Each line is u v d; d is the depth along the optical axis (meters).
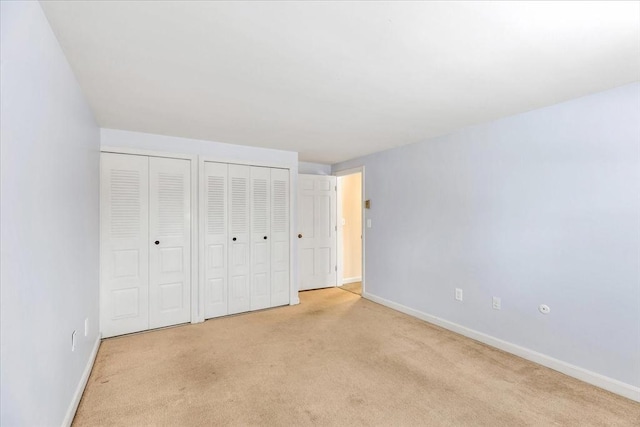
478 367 2.43
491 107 2.48
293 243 4.14
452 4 1.28
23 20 1.16
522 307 2.61
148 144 3.21
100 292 2.95
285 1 1.26
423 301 3.54
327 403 1.96
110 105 2.42
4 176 1.02
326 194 5.07
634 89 2.02
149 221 3.21
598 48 1.61
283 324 3.38
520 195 2.62
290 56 1.71
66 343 1.72
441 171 3.33
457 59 1.74
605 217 2.14
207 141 3.54
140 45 1.60
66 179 1.74
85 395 2.03
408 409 1.91
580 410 1.89
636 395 1.99
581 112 2.26
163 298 3.28
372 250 4.32
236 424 1.76
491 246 2.84
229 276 3.69
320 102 2.39
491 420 1.80
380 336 3.05
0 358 1.00
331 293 4.75
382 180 4.14
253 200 3.85
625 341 2.05
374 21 1.40
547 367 2.42
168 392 2.07
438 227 3.36
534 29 1.45
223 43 1.58
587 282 2.22
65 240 1.72
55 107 1.54
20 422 1.14
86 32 1.48
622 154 2.07
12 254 1.08
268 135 3.34
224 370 2.37
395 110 2.57
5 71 1.03
